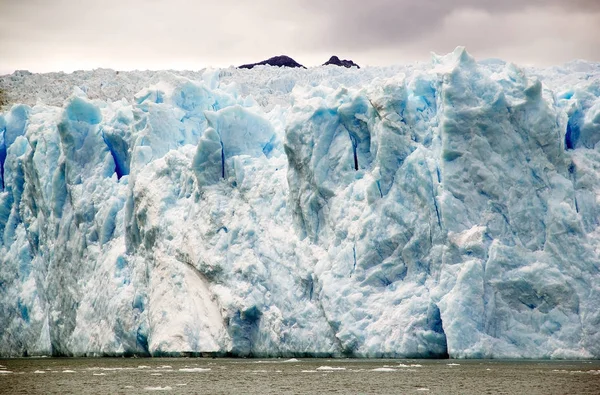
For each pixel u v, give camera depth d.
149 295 105.44
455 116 92.38
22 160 122.06
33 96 147.88
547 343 87.06
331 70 142.62
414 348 89.50
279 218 101.06
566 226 89.31
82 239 113.38
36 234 120.94
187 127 112.88
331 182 97.88
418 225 92.25
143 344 107.06
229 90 120.88
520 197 91.31
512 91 92.88
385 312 91.31
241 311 97.94
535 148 91.88
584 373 76.12
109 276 109.50
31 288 121.25
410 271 92.44
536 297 88.12
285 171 103.56
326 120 98.69
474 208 91.62
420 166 92.75
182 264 103.50
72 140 114.69
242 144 105.69
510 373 76.62
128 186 110.06
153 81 151.25
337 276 94.06
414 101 96.12
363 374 78.25
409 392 67.25
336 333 92.31
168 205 106.31
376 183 94.25
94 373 84.88
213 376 79.19
